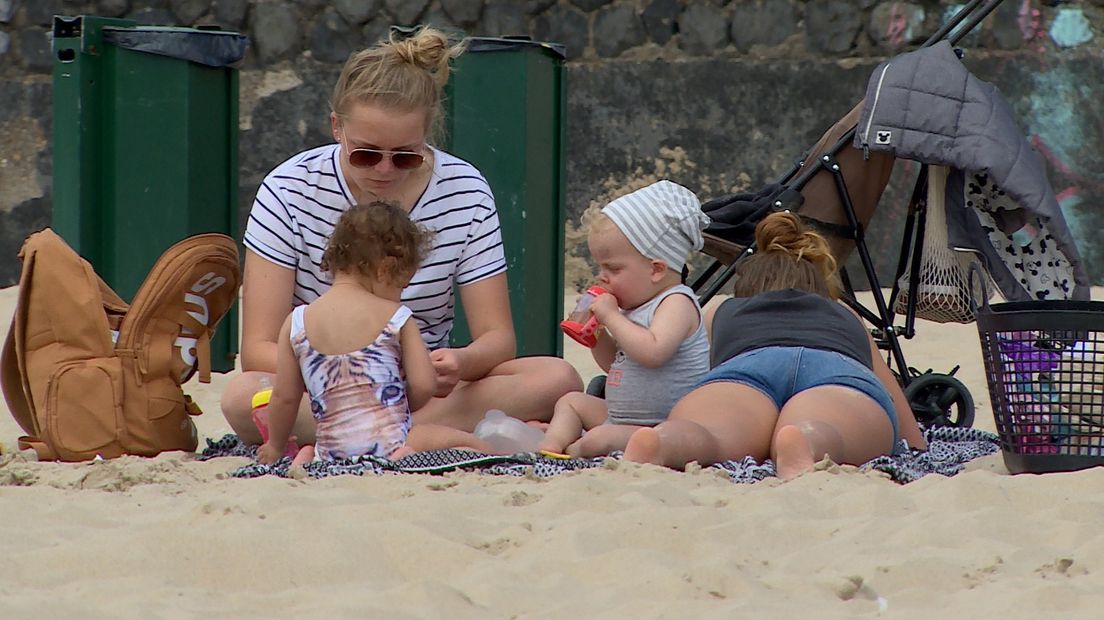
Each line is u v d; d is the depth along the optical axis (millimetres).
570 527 11945
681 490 13641
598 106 40469
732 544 11898
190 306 17312
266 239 17203
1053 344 15750
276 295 17250
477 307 17438
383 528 11758
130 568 11070
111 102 21203
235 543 11375
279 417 15945
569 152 40594
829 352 16672
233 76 22422
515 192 21641
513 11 40281
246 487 13836
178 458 16406
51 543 11828
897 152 20594
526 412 17297
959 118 20531
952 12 40062
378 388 15609
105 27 21188
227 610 10078
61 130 20906
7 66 40438
